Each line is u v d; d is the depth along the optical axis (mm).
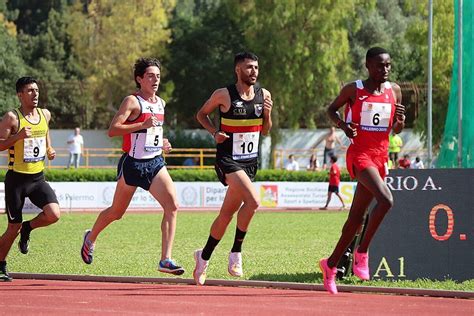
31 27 180625
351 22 123938
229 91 23453
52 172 81062
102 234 47469
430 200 25969
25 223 26875
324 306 20625
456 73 45156
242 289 24281
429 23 68250
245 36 118438
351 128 22094
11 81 130375
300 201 80812
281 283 24719
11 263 31953
